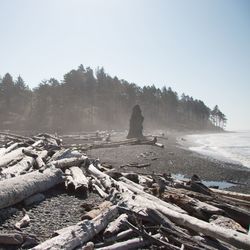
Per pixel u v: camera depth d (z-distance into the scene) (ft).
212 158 99.35
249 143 197.77
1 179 32.53
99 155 84.12
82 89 279.28
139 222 24.21
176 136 240.53
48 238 21.34
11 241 19.83
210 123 545.85
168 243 21.17
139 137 129.08
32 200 29.22
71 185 34.71
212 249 19.70
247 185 57.31
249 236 20.01
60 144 93.25
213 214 26.55
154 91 378.73
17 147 67.62
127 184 37.09
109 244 21.35
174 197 30.07
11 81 298.15
